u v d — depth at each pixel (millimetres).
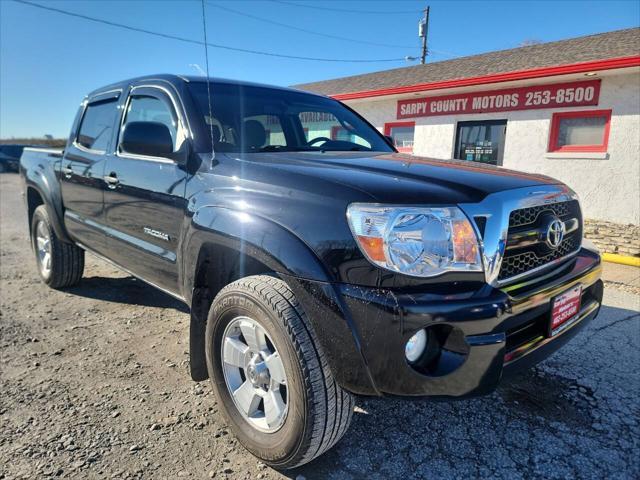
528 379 2975
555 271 2207
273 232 1979
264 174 2195
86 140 3895
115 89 3668
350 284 1771
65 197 4043
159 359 3189
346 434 2410
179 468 2131
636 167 7762
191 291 2486
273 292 1987
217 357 2346
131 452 2229
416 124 10984
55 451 2215
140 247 3023
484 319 1745
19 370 2998
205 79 3152
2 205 12109
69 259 4457
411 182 1975
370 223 1765
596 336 3629
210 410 2598
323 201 1907
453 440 2371
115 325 3777
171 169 2699
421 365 1812
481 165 2637
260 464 2176
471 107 9891
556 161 8734
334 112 3668
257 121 3021
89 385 2830
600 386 2895
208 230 2264
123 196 3141
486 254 1839
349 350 1767
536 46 11453
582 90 8242
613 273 5777
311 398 1873
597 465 2189
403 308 1684
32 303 4277
